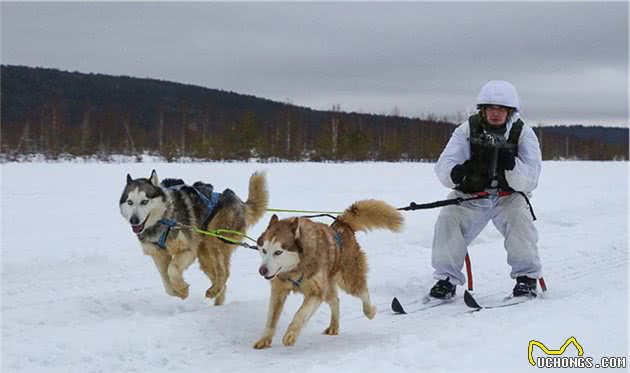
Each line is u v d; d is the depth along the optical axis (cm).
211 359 520
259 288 777
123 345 534
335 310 597
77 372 485
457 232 717
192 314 610
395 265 892
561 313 575
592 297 638
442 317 642
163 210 676
